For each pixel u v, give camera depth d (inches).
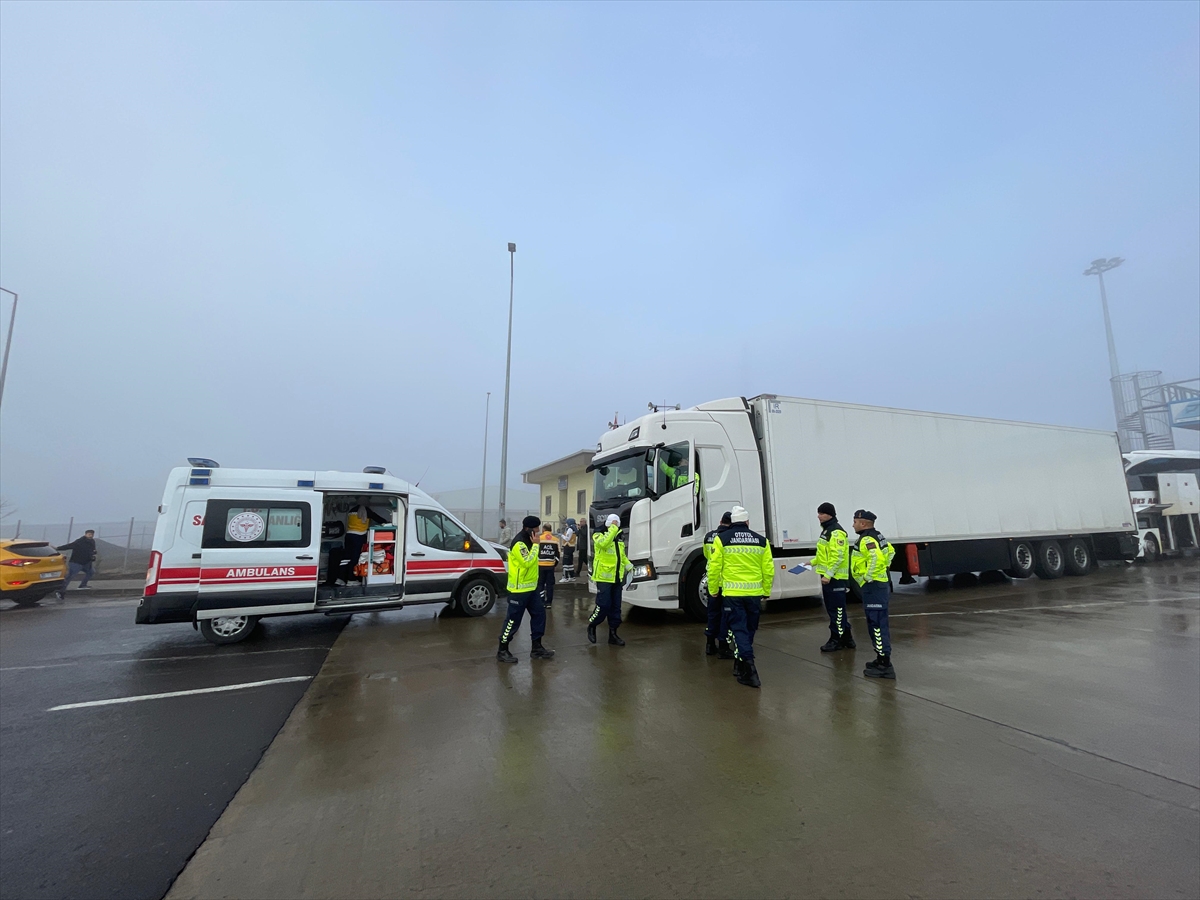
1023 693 213.9
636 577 355.9
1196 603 412.2
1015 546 519.2
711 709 201.2
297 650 307.7
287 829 127.9
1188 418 1581.0
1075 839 119.1
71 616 446.9
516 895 103.3
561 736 178.5
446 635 339.0
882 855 113.8
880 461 440.8
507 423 762.8
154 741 181.8
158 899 104.7
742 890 103.6
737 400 400.5
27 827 131.1
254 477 333.7
